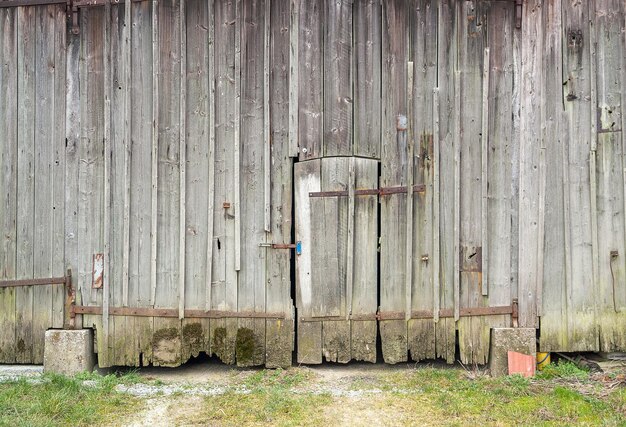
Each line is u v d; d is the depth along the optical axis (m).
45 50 6.20
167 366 6.12
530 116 6.05
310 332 6.07
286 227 6.05
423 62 6.07
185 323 6.07
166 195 6.09
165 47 6.11
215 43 6.09
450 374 5.87
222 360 6.07
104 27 6.14
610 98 6.09
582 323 6.03
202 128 6.10
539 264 6.00
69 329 6.11
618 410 4.89
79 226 6.15
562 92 6.07
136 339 6.10
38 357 6.17
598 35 6.09
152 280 6.06
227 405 5.16
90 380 5.84
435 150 6.01
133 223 6.10
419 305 6.05
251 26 6.07
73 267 6.15
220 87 6.09
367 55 6.05
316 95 6.05
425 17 6.06
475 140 6.06
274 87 6.07
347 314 6.02
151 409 5.11
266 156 6.03
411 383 5.67
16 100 6.22
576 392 5.32
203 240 6.08
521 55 6.05
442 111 6.05
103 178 6.13
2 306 6.23
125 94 6.09
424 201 6.05
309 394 5.39
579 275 6.05
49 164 6.19
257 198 6.08
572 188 6.05
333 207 6.04
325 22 6.04
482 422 4.74
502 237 6.05
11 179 6.22
